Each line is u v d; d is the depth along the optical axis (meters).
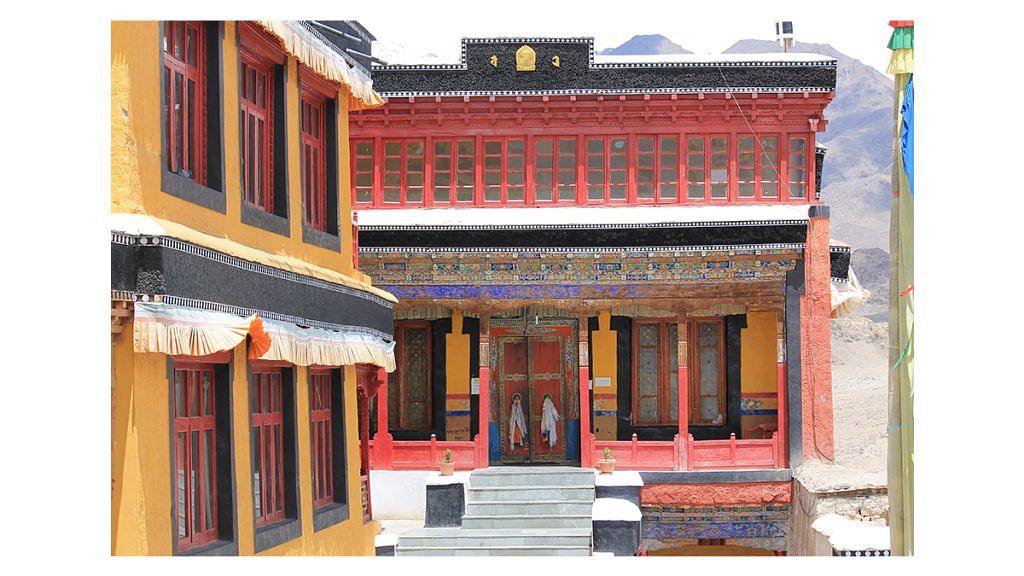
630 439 30.31
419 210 28.81
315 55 17.02
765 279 27.70
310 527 16.41
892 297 17.56
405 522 27.50
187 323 11.77
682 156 28.80
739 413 29.80
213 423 13.55
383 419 28.36
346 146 19.09
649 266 27.83
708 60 28.64
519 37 28.92
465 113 29.03
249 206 14.64
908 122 17.41
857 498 24.41
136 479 11.22
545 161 29.12
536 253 27.62
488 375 28.58
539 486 26.67
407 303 28.48
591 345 30.53
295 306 15.24
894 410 17.31
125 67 11.50
